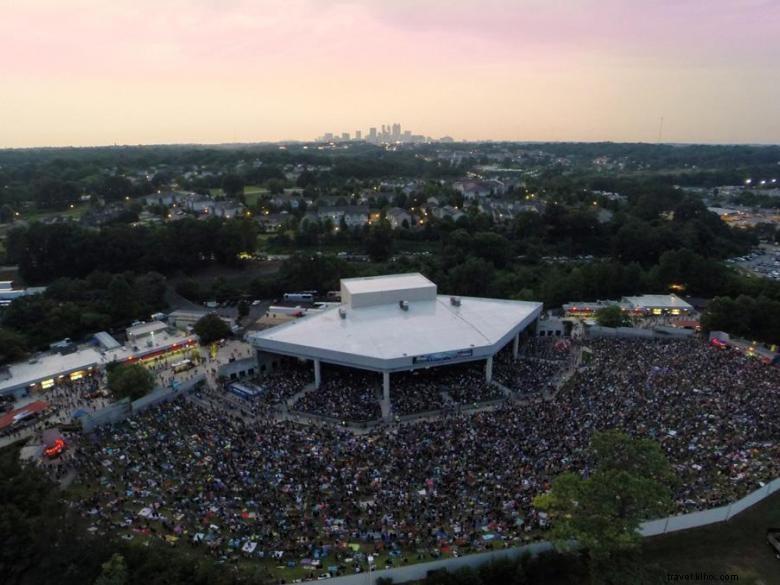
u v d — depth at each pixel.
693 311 136.50
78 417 80.12
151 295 140.88
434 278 153.62
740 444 67.44
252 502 58.19
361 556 50.78
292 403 87.31
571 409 76.81
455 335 98.12
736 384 84.00
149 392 87.31
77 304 131.75
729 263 188.75
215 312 137.88
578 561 51.19
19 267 156.88
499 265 177.12
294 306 145.75
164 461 66.38
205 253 172.38
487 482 60.69
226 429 74.88
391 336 97.25
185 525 55.16
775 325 114.12
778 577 50.34
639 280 155.38
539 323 121.00
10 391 91.12
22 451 71.38
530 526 54.78
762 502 59.19
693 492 59.31
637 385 84.44
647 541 54.09
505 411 77.56
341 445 69.50
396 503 57.72
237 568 47.75
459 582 47.53
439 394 88.62
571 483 49.78
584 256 194.75
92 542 48.66
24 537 47.38
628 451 52.28
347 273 158.88
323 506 57.53
